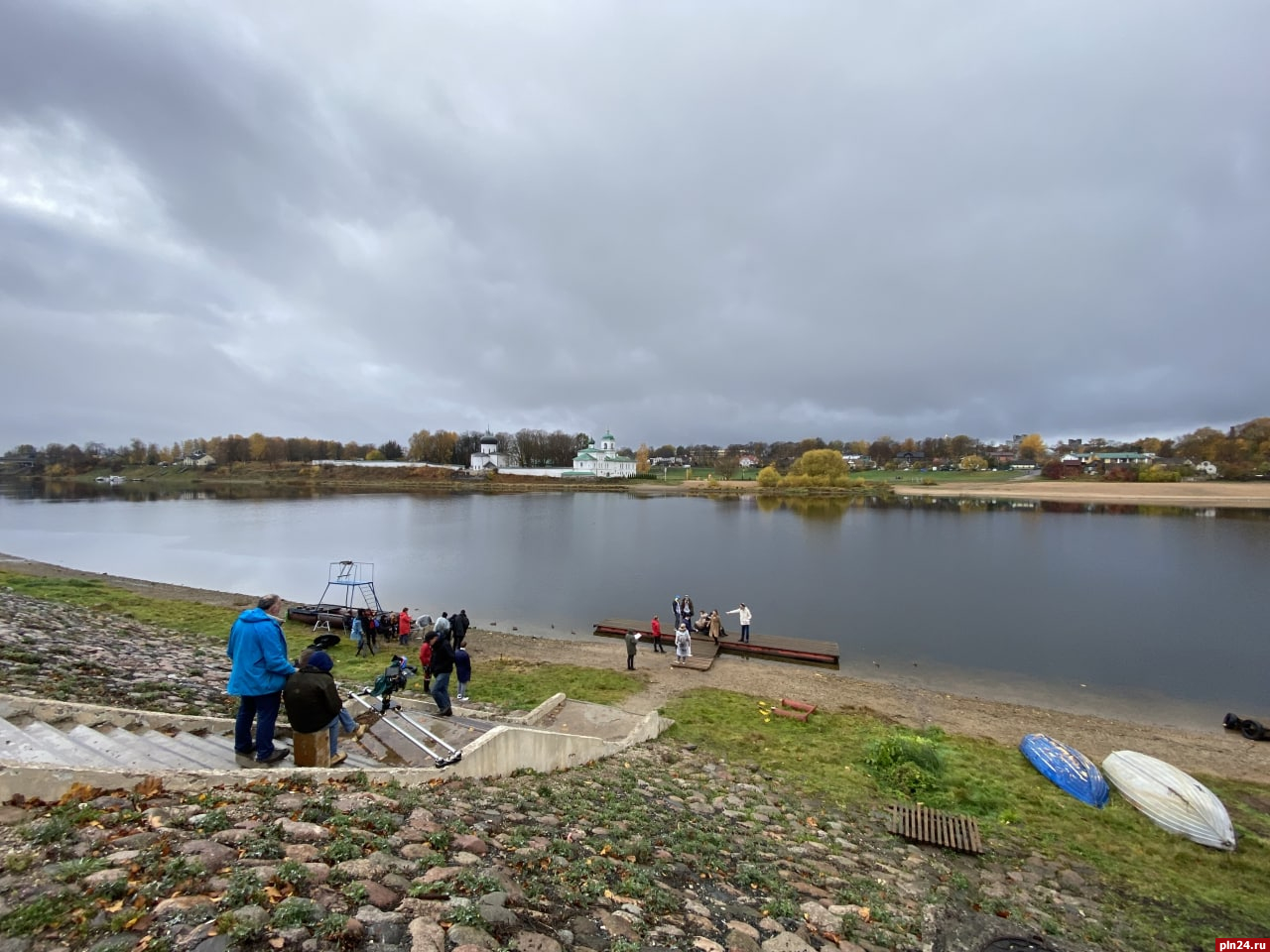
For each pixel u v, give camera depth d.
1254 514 90.00
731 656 26.91
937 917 8.04
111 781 5.21
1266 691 23.56
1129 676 25.14
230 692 7.28
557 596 39.62
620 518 91.31
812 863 8.88
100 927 3.48
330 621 26.72
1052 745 15.56
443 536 68.62
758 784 12.85
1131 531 72.12
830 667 25.88
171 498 124.81
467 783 8.44
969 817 12.24
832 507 110.00
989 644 29.45
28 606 18.78
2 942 3.21
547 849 6.54
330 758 8.02
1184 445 174.00
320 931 3.88
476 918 4.45
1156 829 12.41
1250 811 13.78
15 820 4.38
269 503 114.44
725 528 78.19
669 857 7.55
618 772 11.80
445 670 12.24
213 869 4.31
